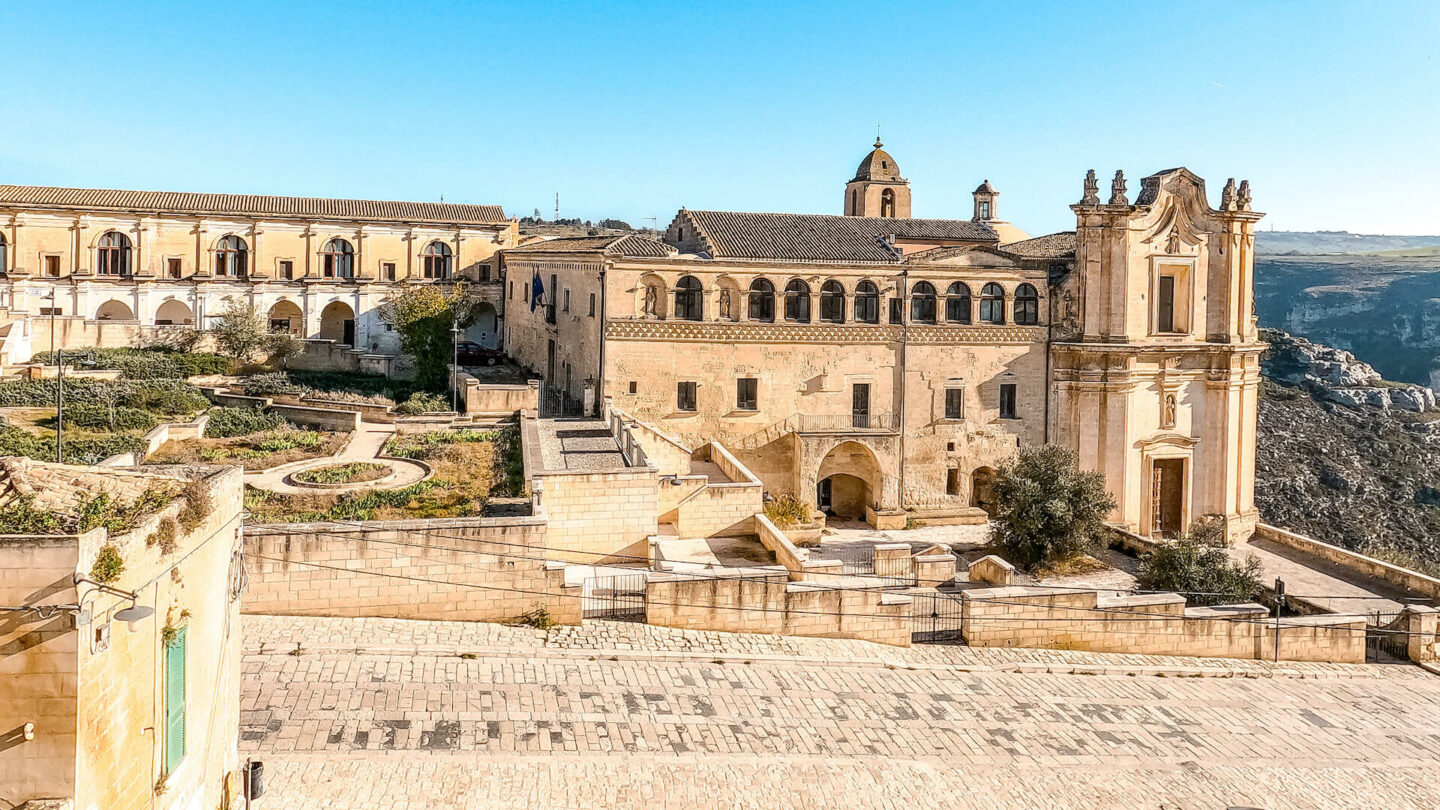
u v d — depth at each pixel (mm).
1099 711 33750
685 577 35156
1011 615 38875
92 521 15680
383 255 82625
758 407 58969
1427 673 41969
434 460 47344
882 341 60219
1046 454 53062
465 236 84688
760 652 34188
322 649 30047
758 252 59750
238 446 49500
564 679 30250
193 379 65188
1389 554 76812
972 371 61625
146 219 76375
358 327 81062
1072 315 61906
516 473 44719
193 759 18188
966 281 61531
